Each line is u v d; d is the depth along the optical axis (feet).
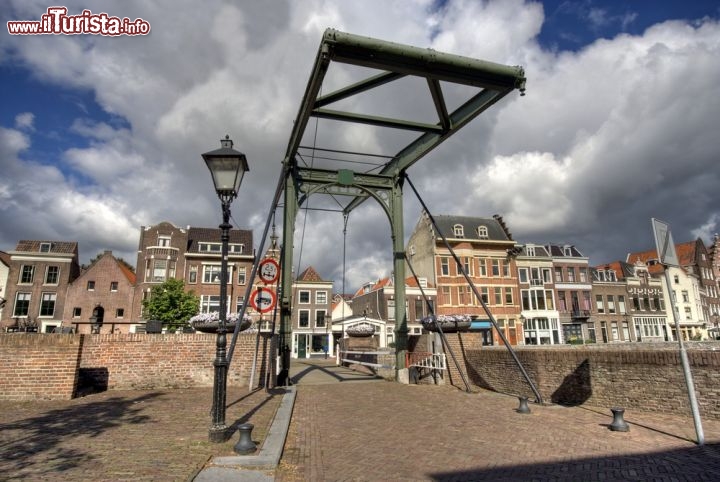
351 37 28.12
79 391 29.09
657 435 20.45
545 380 33.60
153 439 17.81
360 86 33.58
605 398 28.78
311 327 131.85
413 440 19.89
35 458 14.92
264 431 19.86
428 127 38.29
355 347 67.10
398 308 45.09
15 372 27.17
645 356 26.53
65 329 60.64
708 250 210.38
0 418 21.62
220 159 21.15
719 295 201.46
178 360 33.35
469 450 18.22
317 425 22.97
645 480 14.49
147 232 123.34
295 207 43.88
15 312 115.14
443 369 40.27
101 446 16.57
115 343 32.81
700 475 14.85
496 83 31.96
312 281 134.92
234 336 29.78
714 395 22.75
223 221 20.98
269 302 35.42
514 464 16.35
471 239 131.54
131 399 27.71
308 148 41.57
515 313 129.49
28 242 121.70
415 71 30.32
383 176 47.39
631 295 154.92
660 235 21.85
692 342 49.01
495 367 39.24
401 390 36.78
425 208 43.09
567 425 22.82
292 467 15.78
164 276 121.08
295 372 56.90
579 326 142.31
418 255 138.82
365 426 22.76
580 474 15.16
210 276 124.88
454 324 42.50
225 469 14.78
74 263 127.24
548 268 141.18
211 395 29.73
